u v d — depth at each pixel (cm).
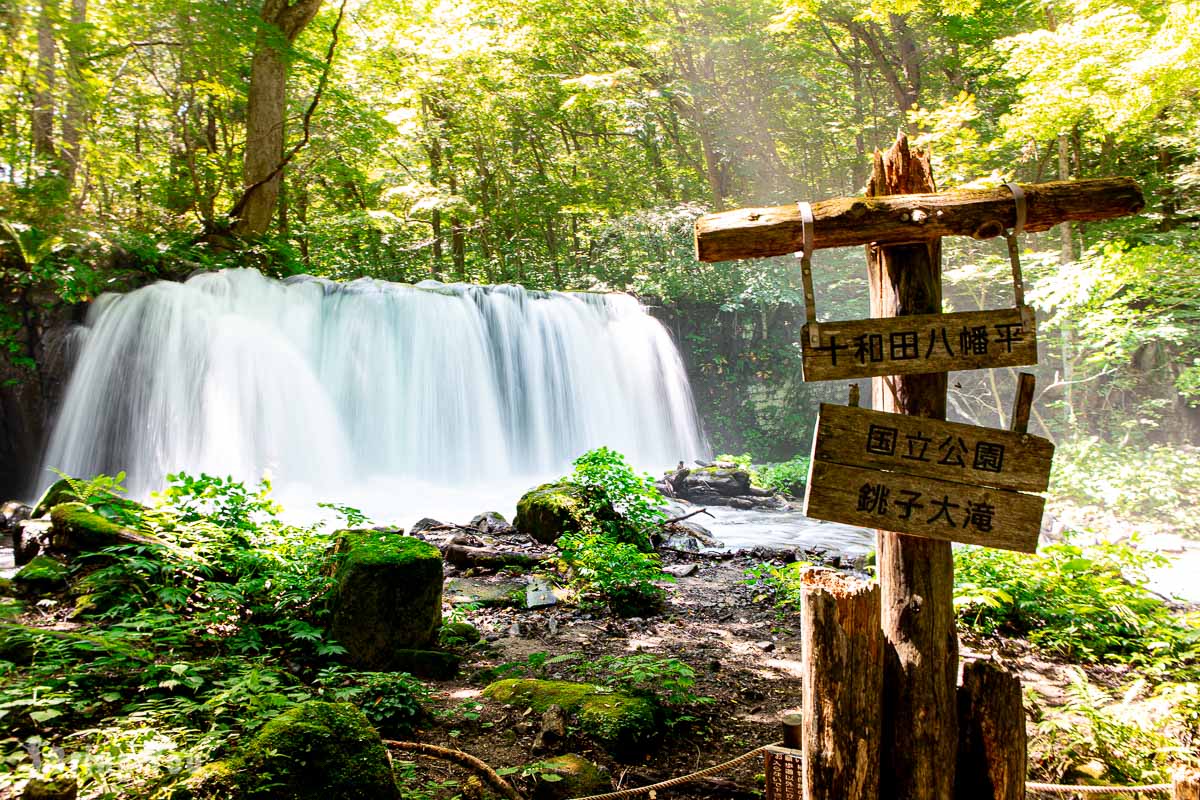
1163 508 1405
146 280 1608
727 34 2447
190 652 511
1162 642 616
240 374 1459
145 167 1914
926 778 270
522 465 1838
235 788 312
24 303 1420
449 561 898
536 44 2492
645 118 2616
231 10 1655
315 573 627
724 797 415
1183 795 248
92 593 563
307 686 508
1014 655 634
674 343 2338
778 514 1473
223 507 728
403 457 1655
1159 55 1219
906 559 277
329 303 1661
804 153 3038
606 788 413
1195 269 1405
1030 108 1388
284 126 1927
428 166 2686
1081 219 273
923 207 267
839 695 258
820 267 2406
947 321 265
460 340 1769
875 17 1897
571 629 699
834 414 266
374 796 332
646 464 2027
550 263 2792
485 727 482
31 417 1412
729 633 700
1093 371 1912
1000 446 263
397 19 2214
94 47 1605
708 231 275
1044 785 356
